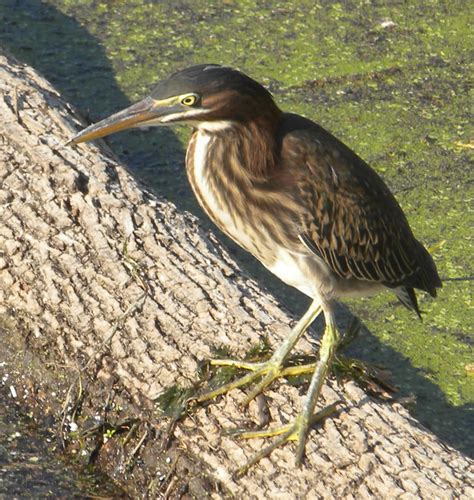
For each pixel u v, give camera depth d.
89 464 10.02
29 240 10.82
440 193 14.16
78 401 10.22
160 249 10.53
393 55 16.97
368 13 18.03
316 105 15.82
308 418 8.95
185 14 17.95
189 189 14.20
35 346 10.64
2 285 10.87
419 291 12.57
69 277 10.49
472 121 15.59
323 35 17.42
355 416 9.06
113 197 10.92
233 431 9.09
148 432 9.62
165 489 9.40
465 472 8.59
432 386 11.27
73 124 11.91
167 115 8.95
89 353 10.17
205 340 9.78
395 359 11.62
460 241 13.29
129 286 10.27
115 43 17.20
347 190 9.32
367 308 12.36
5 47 15.82
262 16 17.91
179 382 9.59
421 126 15.46
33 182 11.12
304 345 9.92
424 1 18.38
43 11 17.95
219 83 8.81
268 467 8.84
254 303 10.20
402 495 8.35
